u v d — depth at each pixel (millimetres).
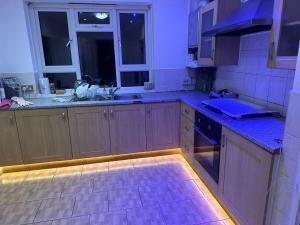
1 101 2662
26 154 2721
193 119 2541
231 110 2043
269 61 1617
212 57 2551
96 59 3295
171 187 2453
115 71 3383
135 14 3238
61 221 1984
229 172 1820
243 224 1676
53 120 2680
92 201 2246
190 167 2871
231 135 1740
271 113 1962
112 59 3334
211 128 2080
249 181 1561
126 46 3332
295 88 1205
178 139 3113
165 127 3018
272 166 1339
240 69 2584
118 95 3236
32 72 3025
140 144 3008
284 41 1486
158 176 2676
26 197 2320
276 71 2035
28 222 1977
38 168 2887
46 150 2764
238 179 1697
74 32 3117
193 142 2590
